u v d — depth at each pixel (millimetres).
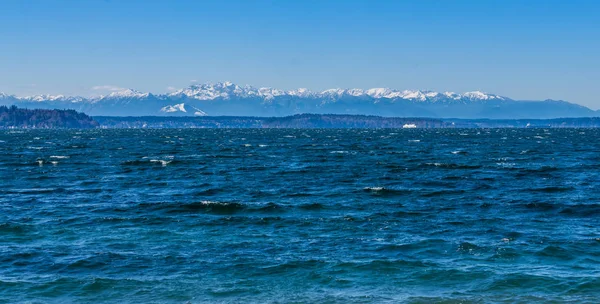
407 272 23984
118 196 44781
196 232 31047
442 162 77000
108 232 31094
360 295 21484
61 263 25125
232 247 27828
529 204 39719
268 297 21281
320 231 31297
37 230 31562
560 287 22203
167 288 22156
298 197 43812
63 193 46531
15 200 42594
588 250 27141
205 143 145375
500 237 29750
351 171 63781
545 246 27766
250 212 36969
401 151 104250
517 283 22641
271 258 25875
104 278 23125
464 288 22188
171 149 113000
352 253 26656
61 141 158375
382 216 35562
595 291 21766
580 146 124812
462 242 28469
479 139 176000
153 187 50531
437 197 43562
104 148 116438
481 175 59312
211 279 23172
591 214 36250
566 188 48125
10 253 26641
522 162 76938
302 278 23297
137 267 24609
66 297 21328
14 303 20719
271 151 104688
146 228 32062
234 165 72562
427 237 29734
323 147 120625
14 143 142125
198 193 46500
